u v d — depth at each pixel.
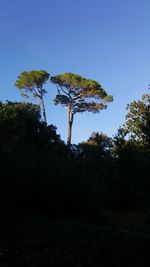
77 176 19.73
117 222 19.33
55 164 19.78
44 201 18.50
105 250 11.87
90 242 12.70
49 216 17.97
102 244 12.52
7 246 11.83
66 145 44.59
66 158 22.94
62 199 18.44
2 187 19.19
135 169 20.75
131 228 17.55
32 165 19.59
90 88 55.81
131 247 12.34
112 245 12.47
